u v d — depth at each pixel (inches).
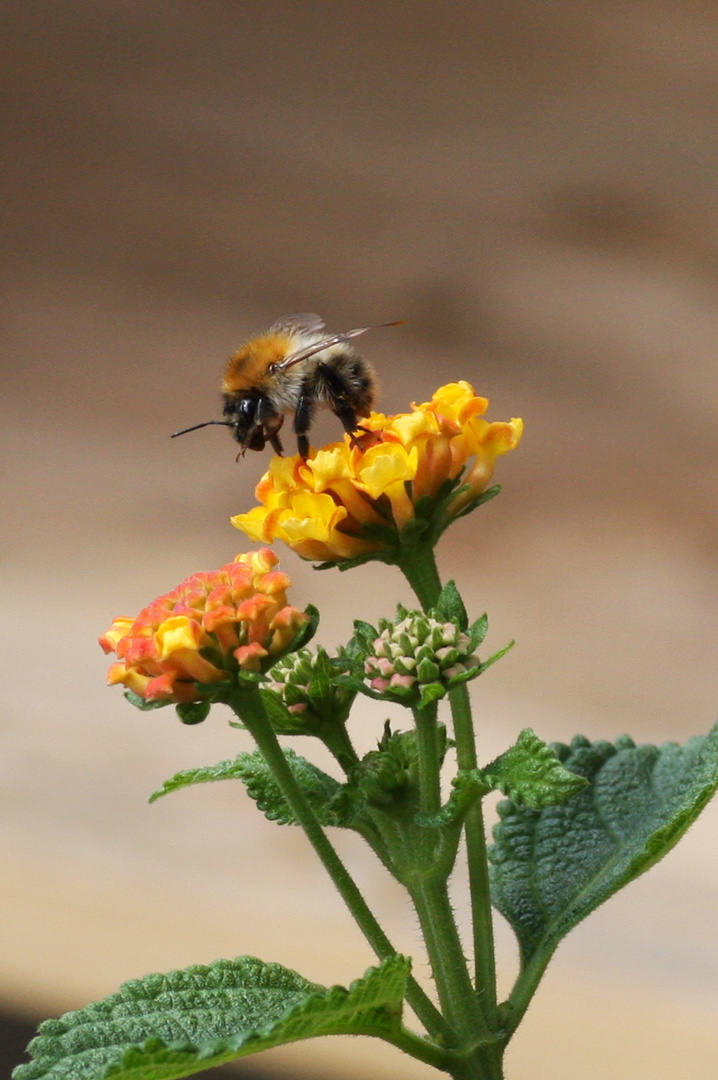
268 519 19.8
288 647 19.2
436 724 19.5
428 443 19.8
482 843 19.5
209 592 19.3
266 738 19.3
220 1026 19.1
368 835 19.6
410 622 19.5
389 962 18.9
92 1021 19.1
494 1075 19.3
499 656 19.4
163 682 19.2
